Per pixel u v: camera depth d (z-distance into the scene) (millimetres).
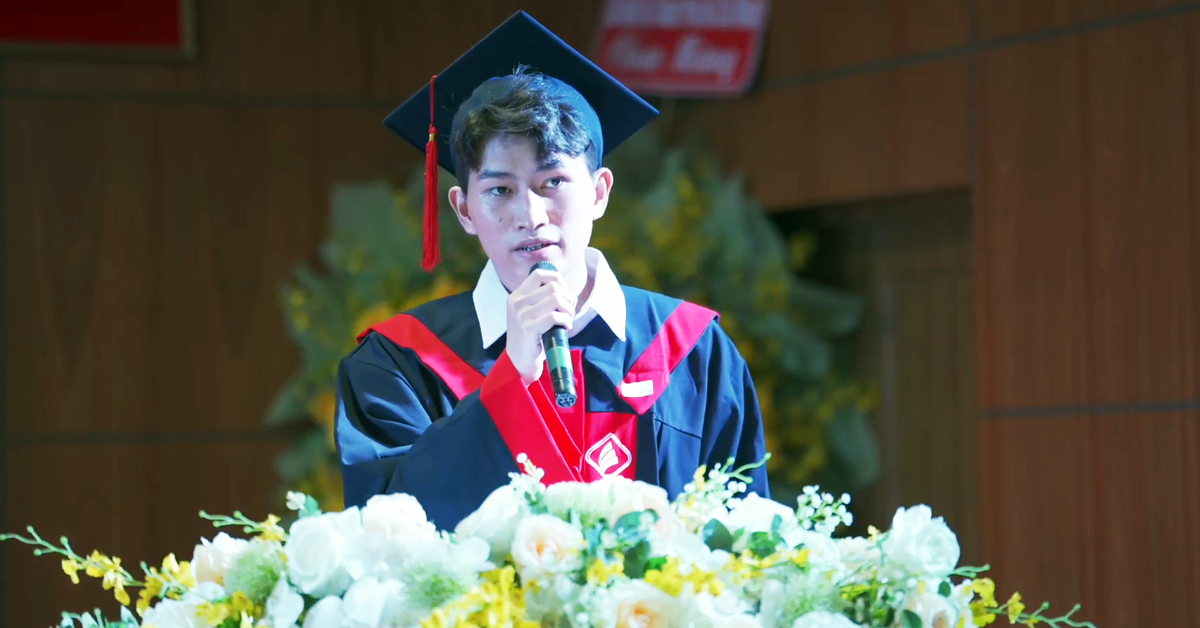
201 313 8789
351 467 2945
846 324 8742
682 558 2172
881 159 8336
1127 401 7180
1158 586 7027
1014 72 7738
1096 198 7355
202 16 8930
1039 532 7449
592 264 3277
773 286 8617
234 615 2209
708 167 8914
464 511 2689
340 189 8797
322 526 2186
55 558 8477
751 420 3283
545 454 2691
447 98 3373
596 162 3086
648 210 8586
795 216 9039
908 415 8633
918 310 8594
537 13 9133
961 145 7992
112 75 8797
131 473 8617
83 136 8742
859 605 2262
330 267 8883
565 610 2096
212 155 8883
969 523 8320
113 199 8750
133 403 8672
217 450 8719
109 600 8523
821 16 8633
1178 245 7035
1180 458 6980
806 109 8672
